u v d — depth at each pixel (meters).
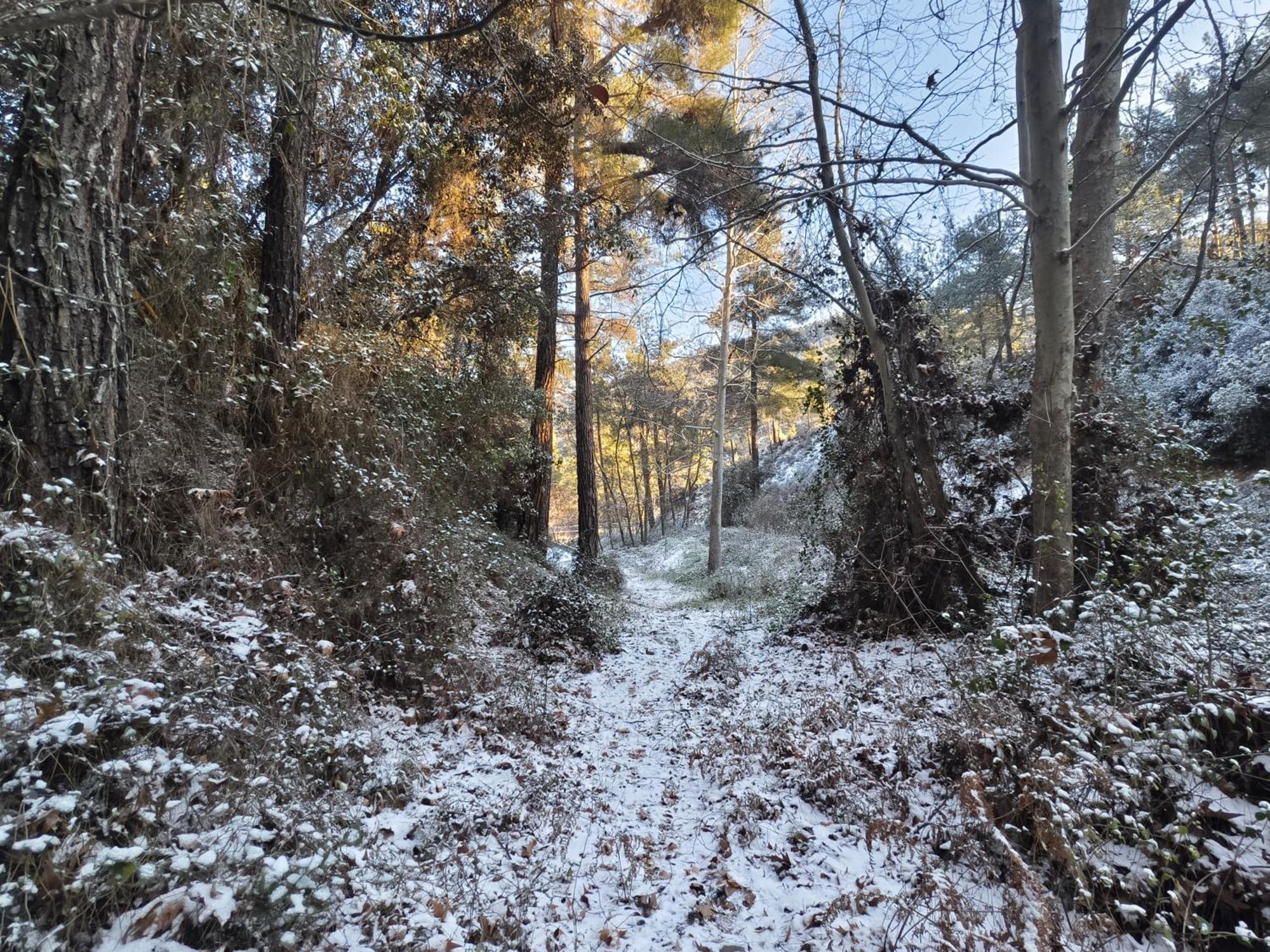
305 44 4.76
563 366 15.95
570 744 4.52
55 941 1.66
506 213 9.23
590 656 6.95
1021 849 2.65
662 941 2.44
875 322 6.01
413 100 6.42
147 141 4.13
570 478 34.78
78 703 2.16
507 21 7.55
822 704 4.50
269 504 4.57
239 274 4.71
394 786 3.19
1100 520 4.86
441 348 9.20
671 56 8.41
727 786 3.77
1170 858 2.09
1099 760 2.57
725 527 24.91
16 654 2.27
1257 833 2.21
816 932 2.42
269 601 3.96
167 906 1.81
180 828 2.15
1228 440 8.49
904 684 4.65
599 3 9.15
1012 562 5.36
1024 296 8.91
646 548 26.27
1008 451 6.04
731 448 32.38
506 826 3.23
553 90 8.05
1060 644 3.00
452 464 7.53
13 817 1.79
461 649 5.07
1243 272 5.83
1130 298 5.55
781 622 7.84
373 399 5.86
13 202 3.08
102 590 2.76
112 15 2.21
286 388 4.92
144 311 3.97
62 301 3.13
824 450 7.52
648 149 8.87
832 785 3.43
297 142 5.47
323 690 3.33
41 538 2.62
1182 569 3.09
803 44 5.19
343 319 6.44
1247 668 2.81
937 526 5.97
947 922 2.29
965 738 3.14
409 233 8.92
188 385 4.32
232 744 2.59
